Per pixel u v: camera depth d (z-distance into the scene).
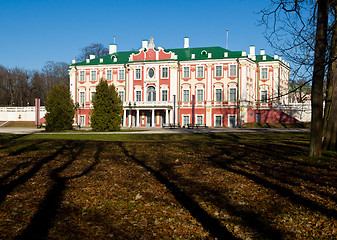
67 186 10.89
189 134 31.72
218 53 56.94
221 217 8.23
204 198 9.62
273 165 14.23
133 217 8.30
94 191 10.36
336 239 7.07
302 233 7.34
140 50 58.41
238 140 25.52
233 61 53.69
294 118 49.34
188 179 11.80
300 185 10.90
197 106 55.72
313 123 15.86
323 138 18.36
